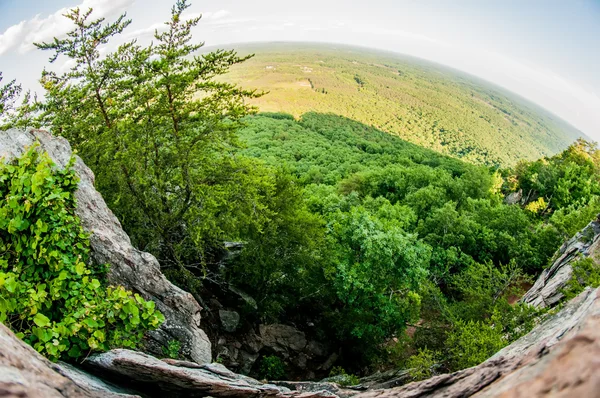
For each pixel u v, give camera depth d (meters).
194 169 17.34
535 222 51.50
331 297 23.61
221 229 17.48
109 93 16.00
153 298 10.30
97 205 10.12
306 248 20.47
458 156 164.38
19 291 6.47
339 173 90.94
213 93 16.77
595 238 22.98
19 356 3.58
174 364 7.64
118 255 9.81
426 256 21.59
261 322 21.25
